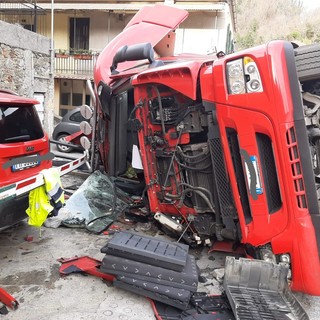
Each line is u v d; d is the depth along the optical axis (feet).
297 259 10.14
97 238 15.20
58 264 12.76
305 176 9.98
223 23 57.16
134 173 18.52
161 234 15.56
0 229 12.05
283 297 10.25
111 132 18.03
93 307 10.31
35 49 37.09
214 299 10.78
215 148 11.69
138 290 10.50
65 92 65.16
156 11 21.54
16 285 11.34
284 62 9.96
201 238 13.50
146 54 14.96
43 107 40.01
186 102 12.82
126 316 9.96
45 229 15.94
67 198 19.16
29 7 55.93
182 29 58.03
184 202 13.53
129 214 17.16
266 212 10.56
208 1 57.06
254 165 10.48
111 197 18.19
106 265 10.87
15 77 34.01
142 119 13.93
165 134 13.33
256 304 9.81
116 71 17.47
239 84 10.44
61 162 22.89
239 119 10.53
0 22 31.17
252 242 10.96
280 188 10.23
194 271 10.73
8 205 11.69
